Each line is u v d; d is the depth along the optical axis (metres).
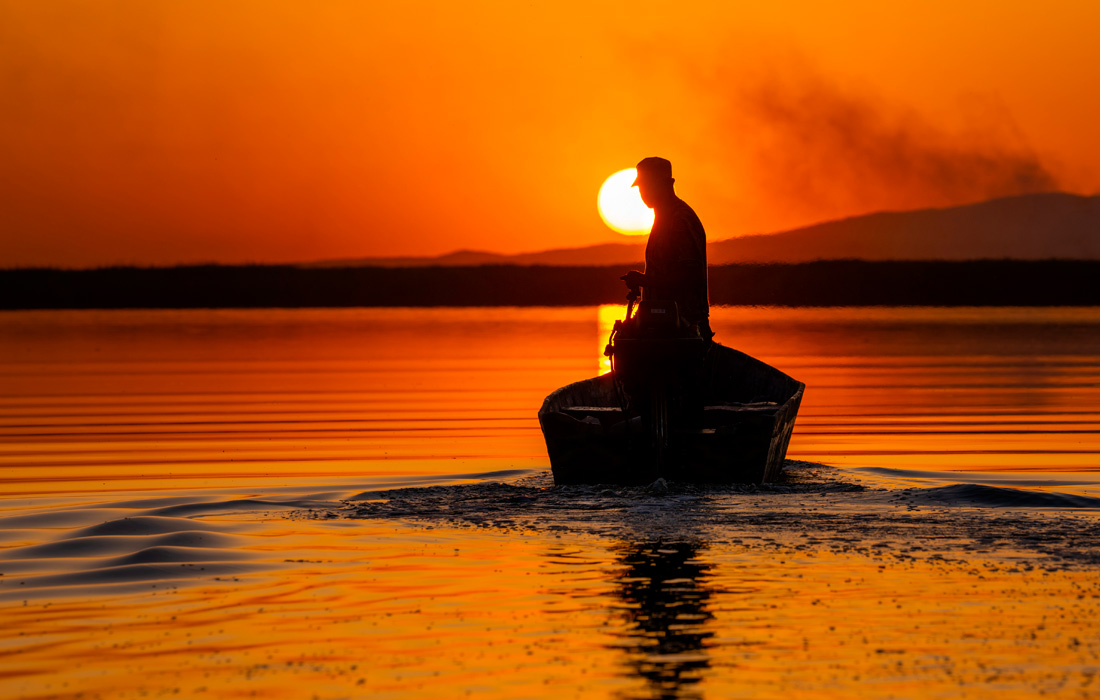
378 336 118.69
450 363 78.94
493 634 14.80
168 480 29.94
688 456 27.28
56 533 21.72
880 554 19.38
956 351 89.06
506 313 197.62
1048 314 177.25
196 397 56.41
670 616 15.54
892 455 34.41
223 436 40.56
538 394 56.91
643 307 27.28
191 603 16.36
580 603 16.28
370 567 18.64
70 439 39.88
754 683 12.84
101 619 15.54
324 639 14.63
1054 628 14.83
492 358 83.25
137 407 51.59
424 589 17.16
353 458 34.47
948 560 18.88
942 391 57.41
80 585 17.39
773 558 19.11
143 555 19.27
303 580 17.72
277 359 85.25
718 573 18.05
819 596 16.52
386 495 26.55
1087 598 16.31
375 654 13.99
